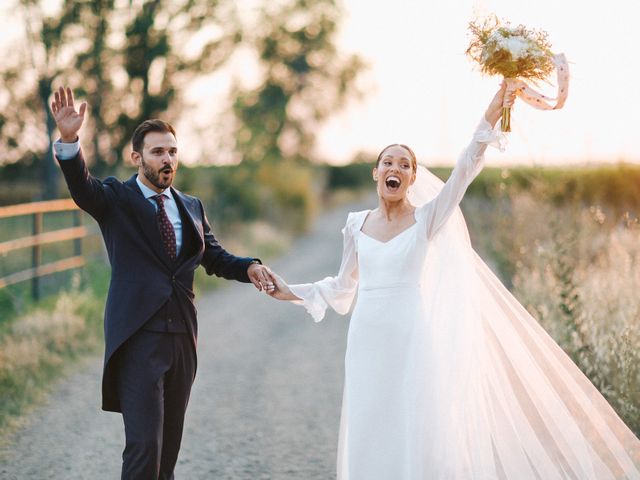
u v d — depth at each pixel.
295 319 10.98
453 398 3.92
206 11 19.20
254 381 7.36
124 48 18.88
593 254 8.02
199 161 21.41
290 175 31.23
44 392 6.67
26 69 18.52
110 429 5.70
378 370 3.95
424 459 3.82
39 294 10.30
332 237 27.62
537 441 4.09
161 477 3.96
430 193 4.35
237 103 23.12
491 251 11.25
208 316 11.37
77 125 3.70
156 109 19.41
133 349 3.76
